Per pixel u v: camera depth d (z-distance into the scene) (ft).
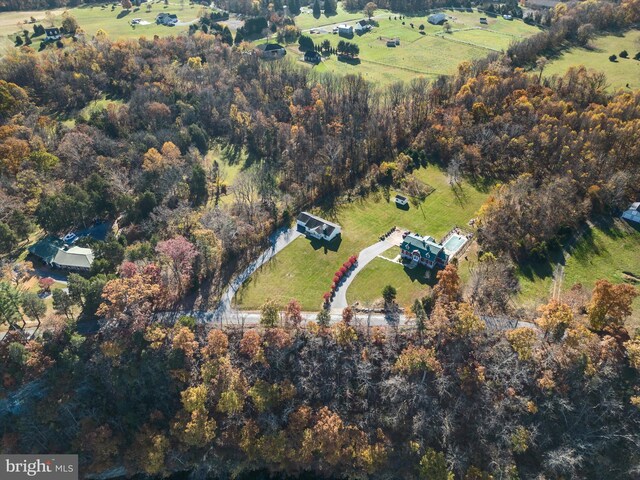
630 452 259.60
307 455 271.49
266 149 549.95
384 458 268.62
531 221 385.50
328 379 294.46
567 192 400.47
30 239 405.59
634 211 393.09
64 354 288.10
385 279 355.77
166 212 403.75
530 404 268.41
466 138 500.74
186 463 287.28
